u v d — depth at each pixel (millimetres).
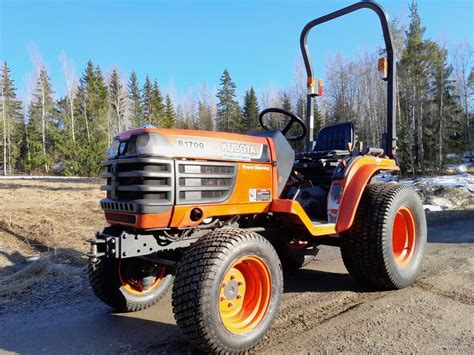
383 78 4480
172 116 60656
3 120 49500
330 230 3648
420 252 4359
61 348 2998
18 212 9438
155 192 2752
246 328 2826
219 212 3066
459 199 11727
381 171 4320
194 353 2859
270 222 3867
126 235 2793
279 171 3598
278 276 3012
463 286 4098
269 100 58875
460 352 2697
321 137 5113
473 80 41562
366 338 2955
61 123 49562
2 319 3619
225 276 2707
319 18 4879
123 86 57656
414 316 3336
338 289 4227
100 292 3488
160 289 3908
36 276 4863
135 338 3145
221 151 3105
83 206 10758
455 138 37156
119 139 3035
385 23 4363
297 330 3176
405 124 30766
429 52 31547
